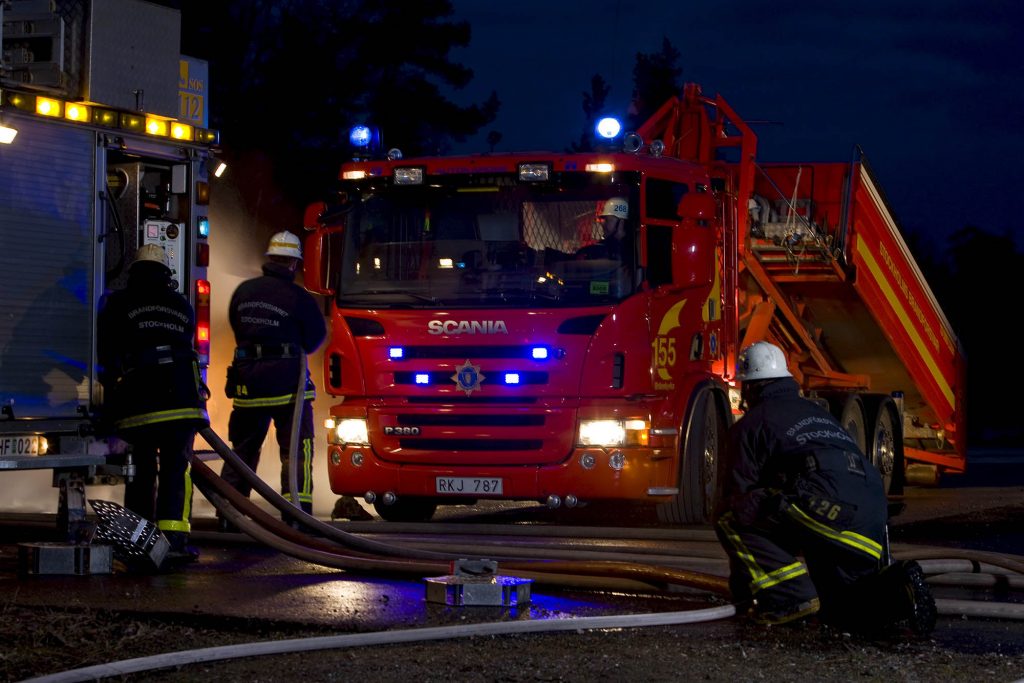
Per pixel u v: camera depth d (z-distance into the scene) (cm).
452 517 1170
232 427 984
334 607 673
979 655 587
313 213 1051
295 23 2800
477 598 682
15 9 855
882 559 640
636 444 992
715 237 1120
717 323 1125
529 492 998
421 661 557
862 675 546
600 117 1048
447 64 2948
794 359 1375
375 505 1115
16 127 826
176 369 816
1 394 818
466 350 1008
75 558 770
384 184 1028
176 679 521
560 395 995
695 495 1048
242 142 2736
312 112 2816
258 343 970
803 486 631
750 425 654
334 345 1044
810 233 1249
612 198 1002
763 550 646
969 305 4222
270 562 833
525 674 537
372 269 1035
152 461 833
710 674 544
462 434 1009
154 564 780
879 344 1380
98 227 866
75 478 841
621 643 599
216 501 833
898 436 1445
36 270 838
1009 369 4122
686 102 1285
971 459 2284
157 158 911
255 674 531
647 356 1001
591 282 998
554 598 715
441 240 1023
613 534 938
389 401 1027
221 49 2766
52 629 601
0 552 864
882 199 1327
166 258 870
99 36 862
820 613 643
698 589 709
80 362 856
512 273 1007
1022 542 1012
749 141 1263
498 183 1011
